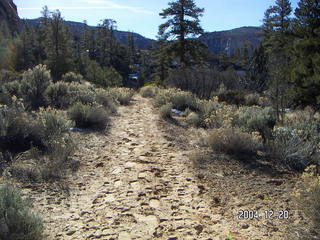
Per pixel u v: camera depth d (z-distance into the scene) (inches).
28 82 409.4
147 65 3299.7
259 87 710.5
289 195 162.2
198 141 276.7
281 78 399.5
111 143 268.5
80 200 155.1
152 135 303.9
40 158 207.3
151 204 153.1
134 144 267.9
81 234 123.0
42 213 137.5
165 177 191.3
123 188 171.9
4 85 408.8
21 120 231.8
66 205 148.3
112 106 442.9
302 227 129.3
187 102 486.3
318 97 363.6
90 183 177.8
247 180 186.9
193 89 727.1
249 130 273.6
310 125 263.4
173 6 1115.3
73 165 203.2
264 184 179.6
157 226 132.0
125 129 328.8
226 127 258.2
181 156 235.5
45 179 177.2
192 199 160.1
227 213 145.3
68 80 892.6
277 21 1494.8
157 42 1224.8
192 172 200.5
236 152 237.1
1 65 1196.5
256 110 322.7
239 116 306.7
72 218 135.7
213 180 187.0
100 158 225.1
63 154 205.8
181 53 1135.0
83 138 272.7
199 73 754.8
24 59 1845.5
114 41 3403.1
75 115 319.9
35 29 2699.3
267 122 274.7
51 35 1574.8
